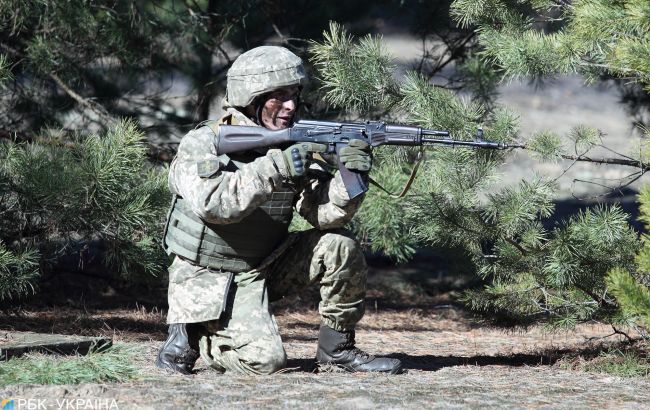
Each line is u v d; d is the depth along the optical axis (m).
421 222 13.59
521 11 13.58
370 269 23.81
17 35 18.27
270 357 10.44
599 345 14.59
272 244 10.80
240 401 9.11
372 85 13.42
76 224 14.48
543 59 12.19
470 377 11.30
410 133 10.58
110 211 14.38
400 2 19.73
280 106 10.82
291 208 10.76
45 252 15.09
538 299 13.48
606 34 11.64
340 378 10.52
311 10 21.06
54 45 18.45
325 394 9.52
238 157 10.67
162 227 14.91
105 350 11.83
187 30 19.69
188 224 10.60
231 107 10.90
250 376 10.43
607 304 13.05
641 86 18.80
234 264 10.66
